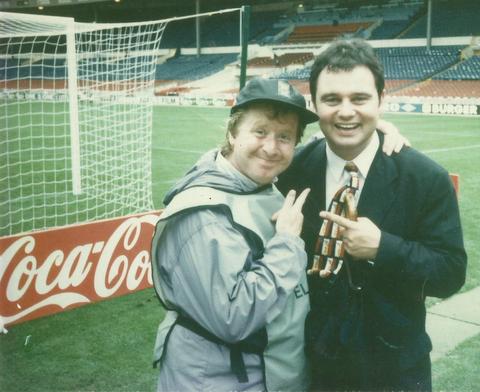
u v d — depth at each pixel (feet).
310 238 6.52
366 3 141.08
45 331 13.34
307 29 140.56
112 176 31.55
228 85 130.82
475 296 15.64
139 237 15.53
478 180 33.17
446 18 124.67
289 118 5.67
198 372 5.67
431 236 6.04
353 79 5.84
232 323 5.27
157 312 14.69
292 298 5.99
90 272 14.47
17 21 22.88
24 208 26.71
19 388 10.56
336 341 6.08
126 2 153.58
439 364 11.60
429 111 87.71
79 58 33.55
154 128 66.90
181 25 163.02
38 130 63.05
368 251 5.79
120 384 10.91
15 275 13.00
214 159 6.27
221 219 5.47
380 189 6.18
